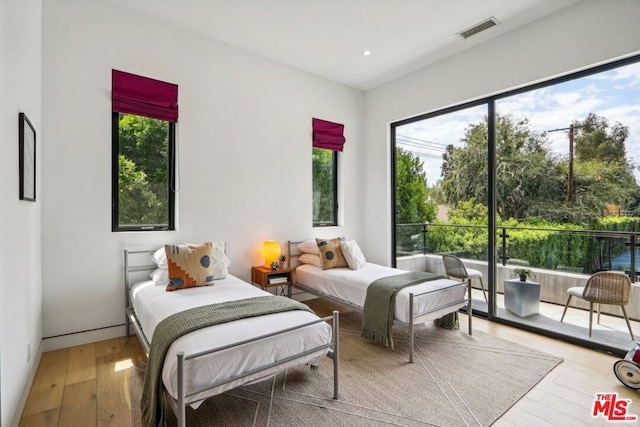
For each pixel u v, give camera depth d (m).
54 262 2.72
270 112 4.01
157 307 2.26
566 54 2.91
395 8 2.94
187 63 3.38
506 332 3.23
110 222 2.97
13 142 1.80
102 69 2.92
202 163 3.49
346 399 2.07
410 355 2.59
